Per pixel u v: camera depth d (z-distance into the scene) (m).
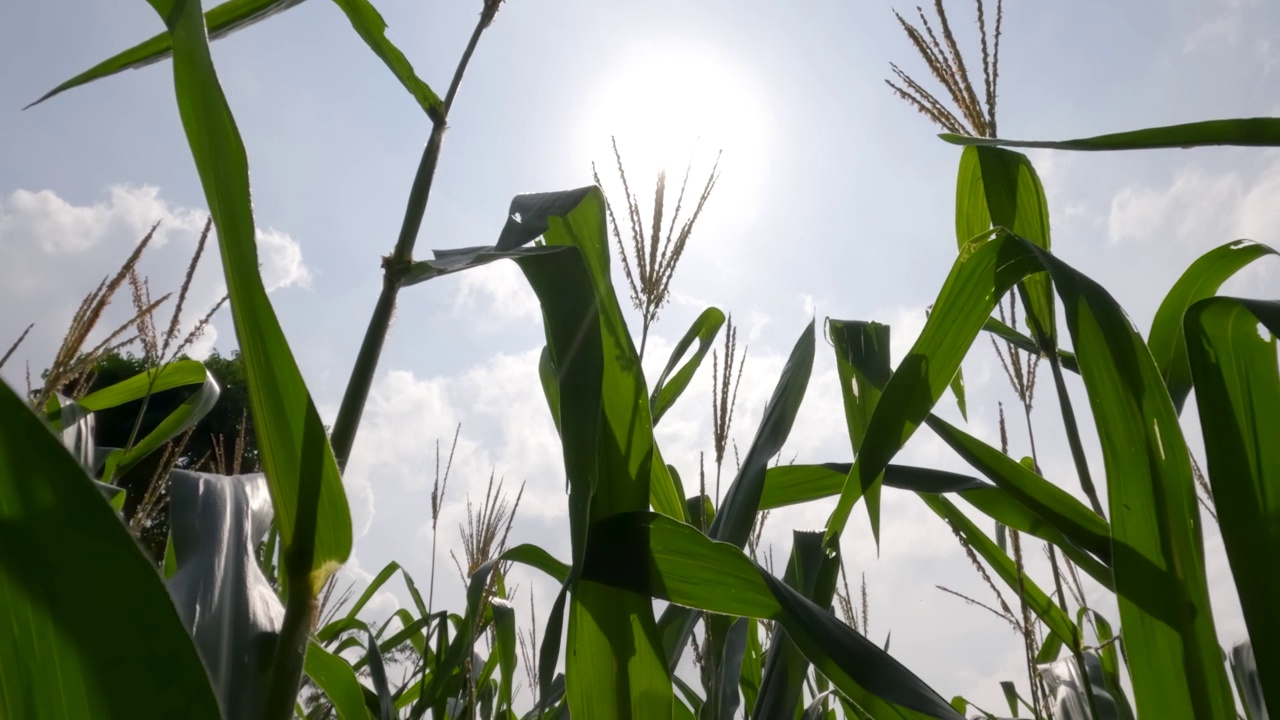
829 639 1.04
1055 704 1.75
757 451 1.39
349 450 0.90
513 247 1.06
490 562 1.51
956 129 1.56
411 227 1.00
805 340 1.48
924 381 1.28
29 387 1.11
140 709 0.48
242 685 0.75
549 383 1.51
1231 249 1.30
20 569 0.47
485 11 1.11
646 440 1.20
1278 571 0.91
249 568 0.86
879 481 1.31
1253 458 0.96
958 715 0.97
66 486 0.47
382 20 1.06
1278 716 0.87
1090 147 1.23
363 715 1.39
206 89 0.70
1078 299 1.08
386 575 2.40
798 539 1.50
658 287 1.41
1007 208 1.51
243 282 0.72
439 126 1.06
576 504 0.97
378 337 0.95
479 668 2.13
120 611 0.48
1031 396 1.55
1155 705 0.97
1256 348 0.99
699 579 1.09
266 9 1.22
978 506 1.47
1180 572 0.99
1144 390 1.03
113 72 1.14
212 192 0.71
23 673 0.47
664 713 1.16
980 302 1.27
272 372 0.74
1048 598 1.55
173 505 0.87
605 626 1.17
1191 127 1.16
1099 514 1.32
